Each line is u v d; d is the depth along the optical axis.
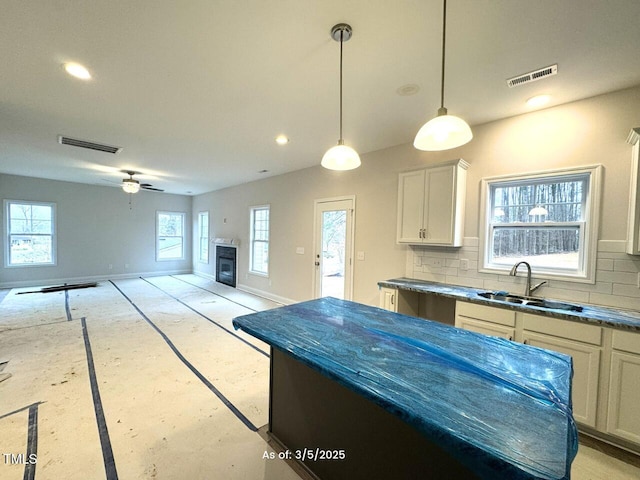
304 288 5.11
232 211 7.16
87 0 1.48
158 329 3.88
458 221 3.01
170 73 2.18
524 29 1.66
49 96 2.54
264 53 1.93
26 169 5.50
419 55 1.94
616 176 2.29
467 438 0.79
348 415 1.48
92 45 1.85
